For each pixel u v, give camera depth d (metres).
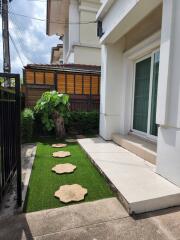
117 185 2.41
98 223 1.89
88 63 8.98
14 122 2.38
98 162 3.35
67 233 1.75
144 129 4.39
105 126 5.29
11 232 1.76
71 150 4.57
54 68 6.79
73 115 6.43
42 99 5.88
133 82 4.94
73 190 2.55
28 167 3.43
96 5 9.16
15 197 2.37
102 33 5.02
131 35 4.65
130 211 2.02
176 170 2.36
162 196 2.13
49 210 2.10
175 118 2.35
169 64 2.42
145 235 1.72
